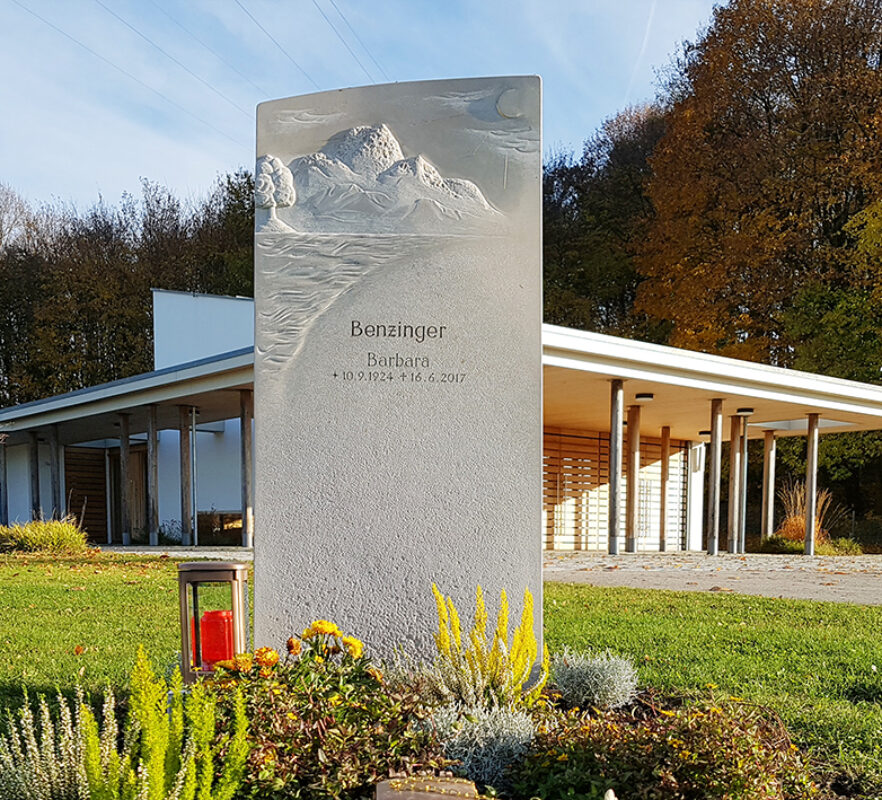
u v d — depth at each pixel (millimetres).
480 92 4992
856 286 24109
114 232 37219
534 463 4828
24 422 21625
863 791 3316
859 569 13961
